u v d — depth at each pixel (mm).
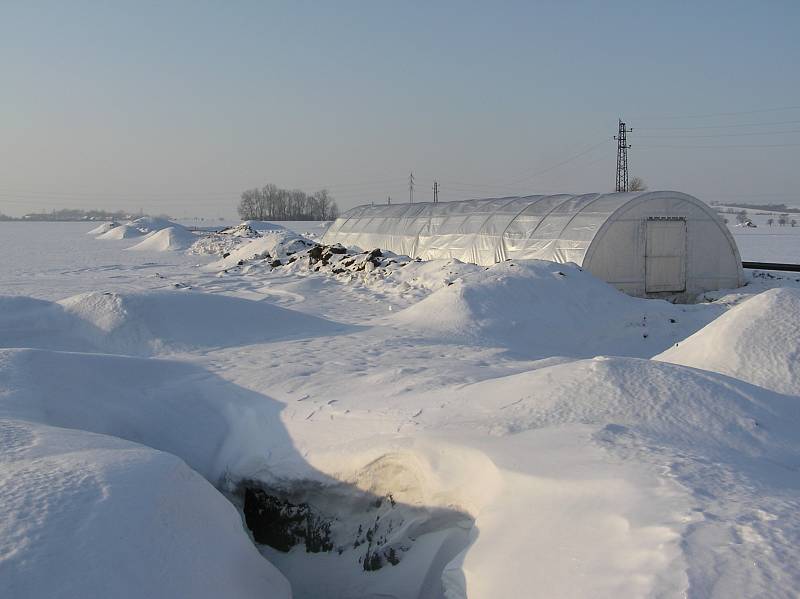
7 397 7051
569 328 14102
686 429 5727
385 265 21688
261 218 114812
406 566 5422
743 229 77938
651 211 19266
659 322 14852
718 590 3312
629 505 4199
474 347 11461
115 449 5645
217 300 13539
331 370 9578
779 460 5375
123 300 12812
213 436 7879
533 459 5090
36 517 4203
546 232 20922
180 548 4480
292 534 6570
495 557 4312
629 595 3436
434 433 6023
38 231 76188
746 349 8430
